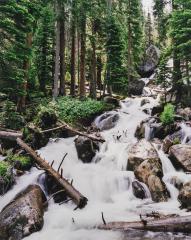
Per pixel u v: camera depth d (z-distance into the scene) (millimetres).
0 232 10461
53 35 32031
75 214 11805
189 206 11766
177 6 28203
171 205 12477
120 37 32719
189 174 14602
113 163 16594
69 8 28719
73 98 29312
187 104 25500
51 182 13727
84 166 16406
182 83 27094
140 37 40469
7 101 21188
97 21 32781
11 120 20516
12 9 19516
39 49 31734
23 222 10547
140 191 13500
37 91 30266
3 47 20156
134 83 40219
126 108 30031
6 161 15227
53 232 10562
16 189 13367
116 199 13602
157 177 13719
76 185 14352
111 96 33312
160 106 26031
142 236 9836
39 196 12320
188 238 9547
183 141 18656
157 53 52375
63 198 13086
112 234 10172
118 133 22734
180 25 25125
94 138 19000
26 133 17719
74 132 19812
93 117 26109
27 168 15094
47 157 16719
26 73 22609
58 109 25266
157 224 10125
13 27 19812
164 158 16156
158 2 29969
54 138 19484
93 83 31906
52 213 11922
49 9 29312
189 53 25062
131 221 10750
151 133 20562
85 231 10547
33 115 22938
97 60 38094
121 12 39375
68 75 40969
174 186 13930
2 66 20062
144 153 15828
